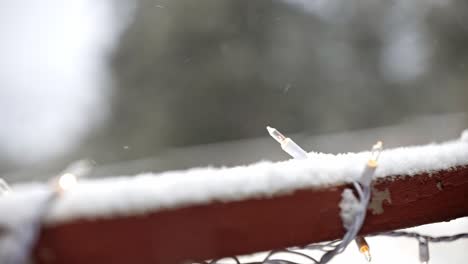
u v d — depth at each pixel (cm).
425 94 1482
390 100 1485
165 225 89
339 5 1520
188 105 1433
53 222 83
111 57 1532
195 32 1452
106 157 1472
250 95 1437
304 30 1494
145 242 88
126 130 1472
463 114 1279
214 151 1229
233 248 94
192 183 93
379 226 108
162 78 1458
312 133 1412
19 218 81
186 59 1450
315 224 99
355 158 116
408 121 1421
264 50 1461
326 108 1446
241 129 1428
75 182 90
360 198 102
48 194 86
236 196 94
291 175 100
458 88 1473
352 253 240
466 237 129
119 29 1531
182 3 1464
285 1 1489
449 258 265
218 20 1457
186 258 90
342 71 1484
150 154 1423
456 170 116
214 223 92
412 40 1519
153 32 1478
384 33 1523
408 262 256
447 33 1505
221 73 1433
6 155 1680
